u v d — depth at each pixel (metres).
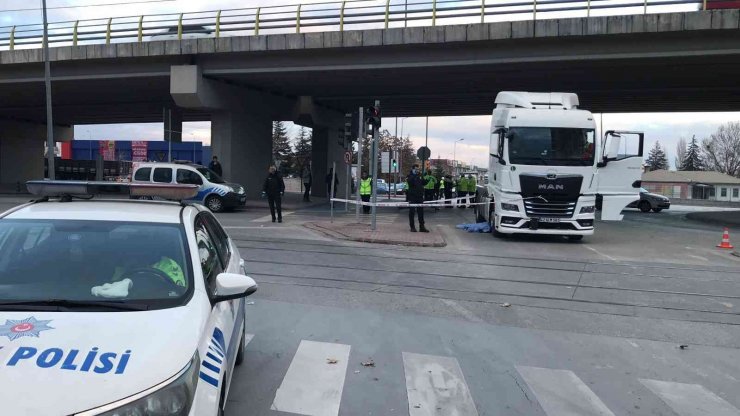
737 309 8.51
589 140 15.45
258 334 6.52
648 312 8.23
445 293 9.02
